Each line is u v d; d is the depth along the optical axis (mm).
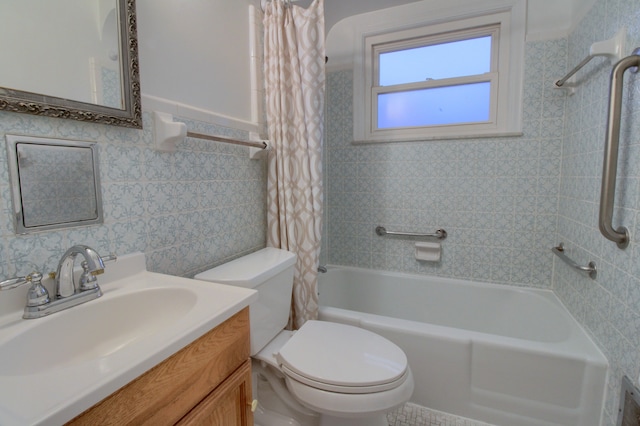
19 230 711
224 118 1294
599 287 1250
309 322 1325
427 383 1434
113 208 901
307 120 1454
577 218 1492
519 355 1284
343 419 1111
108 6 856
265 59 1461
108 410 490
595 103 1329
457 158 1967
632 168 1028
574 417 1229
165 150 1041
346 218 2301
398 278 2145
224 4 1301
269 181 1493
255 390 1241
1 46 666
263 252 1410
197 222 1185
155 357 552
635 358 991
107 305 785
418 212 2094
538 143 1779
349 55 2158
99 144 859
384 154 2146
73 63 788
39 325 661
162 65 1036
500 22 1812
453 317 2008
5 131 682
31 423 386
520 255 1879
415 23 1964
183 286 868
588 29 1416
